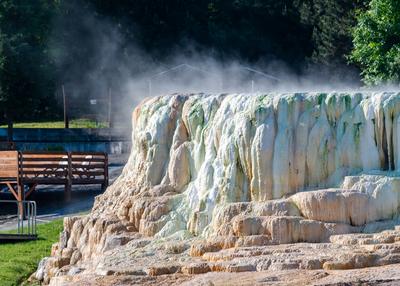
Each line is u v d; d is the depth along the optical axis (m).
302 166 41.59
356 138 41.22
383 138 41.00
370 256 35.56
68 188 70.00
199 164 44.69
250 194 42.34
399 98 40.84
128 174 48.50
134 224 45.28
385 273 34.09
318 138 41.56
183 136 45.84
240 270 36.16
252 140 42.19
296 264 35.72
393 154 40.81
